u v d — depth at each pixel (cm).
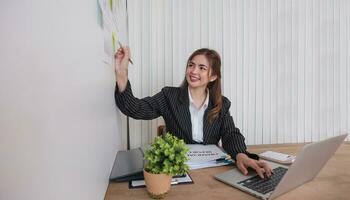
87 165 54
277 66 210
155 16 192
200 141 141
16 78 27
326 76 218
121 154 118
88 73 58
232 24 202
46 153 32
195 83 144
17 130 27
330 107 221
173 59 196
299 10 210
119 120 146
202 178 88
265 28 206
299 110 216
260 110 211
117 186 81
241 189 78
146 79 195
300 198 73
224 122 142
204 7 197
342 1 216
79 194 47
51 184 33
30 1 29
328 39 216
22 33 28
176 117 142
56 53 36
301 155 68
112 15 107
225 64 203
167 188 73
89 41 60
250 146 140
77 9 49
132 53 191
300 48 212
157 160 71
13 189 26
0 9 24
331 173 93
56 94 36
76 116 46
